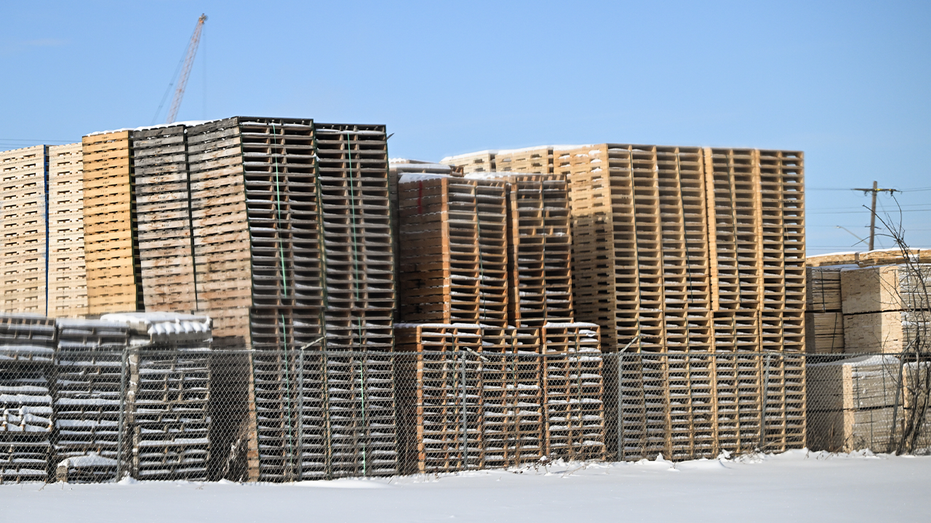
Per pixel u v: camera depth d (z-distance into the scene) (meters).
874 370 21.23
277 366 16.28
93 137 17.41
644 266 20.12
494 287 18.55
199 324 15.30
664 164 20.66
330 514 11.63
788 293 21.27
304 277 16.72
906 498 13.44
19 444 13.87
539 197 19.30
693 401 20.16
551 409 18.33
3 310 17.77
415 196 18.53
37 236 17.75
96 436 14.48
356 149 17.45
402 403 17.44
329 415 16.39
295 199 17.08
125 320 15.02
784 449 20.58
